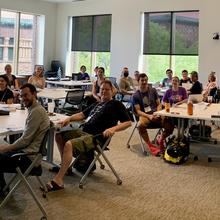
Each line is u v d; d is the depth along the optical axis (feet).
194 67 31.17
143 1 32.94
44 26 38.81
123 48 34.63
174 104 18.21
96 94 21.99
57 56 40.27
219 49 29.12
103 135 11.72
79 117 12.87
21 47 37.50
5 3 34.65
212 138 20.22
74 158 13.12
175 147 14.99
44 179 12.19
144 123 16.40
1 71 35.81
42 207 9.18
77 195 10.94
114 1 34.88
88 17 37.70
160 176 13.16
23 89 9.73
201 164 14.98
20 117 12.27
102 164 13.80
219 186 12.25
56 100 20.34
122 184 12.10
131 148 17.31
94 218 9.36
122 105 12.49
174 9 31.30
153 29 33.09
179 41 31.73
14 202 10.18
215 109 16.75
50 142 13.42
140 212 9.86
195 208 10.30
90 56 38.04
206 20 29.58
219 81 29.19
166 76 31.53
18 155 9.00
